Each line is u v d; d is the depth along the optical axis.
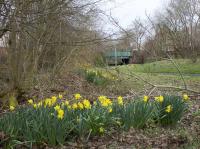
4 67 11.17
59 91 12.85
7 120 5.86
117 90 14.59
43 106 6.35
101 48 16.23
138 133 6.48
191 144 6.02
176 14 14.71
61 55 15.11
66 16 9.64
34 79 12.39
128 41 10.76
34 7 8.48
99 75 16.36
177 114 7.02
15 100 9.77
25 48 10.77
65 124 5.78
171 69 28.81
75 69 18.16
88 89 14.32
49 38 11.81
